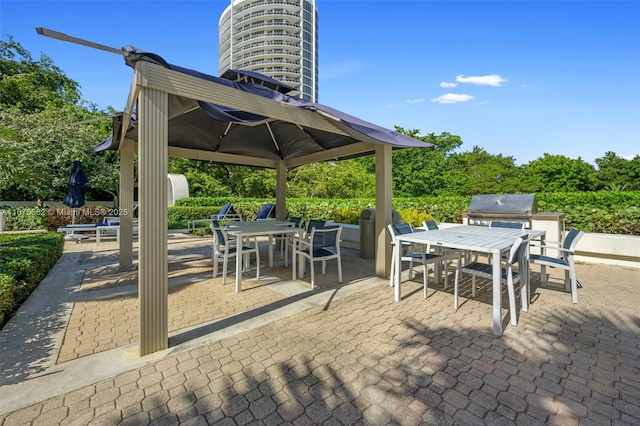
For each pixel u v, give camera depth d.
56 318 3.21
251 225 5.78
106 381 2.11
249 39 68.88
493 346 2.65
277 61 67.19
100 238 9.56
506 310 3.53
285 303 3.72
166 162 2.59
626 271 5.23
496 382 2.12
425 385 2.10
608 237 5.62
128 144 5.38
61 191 12.45
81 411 1.81
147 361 2.38
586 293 4.07
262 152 7.53
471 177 22.00
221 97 2.92
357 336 2.84
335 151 6.42
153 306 2.51
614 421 1.75
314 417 1.79
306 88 68.88
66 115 12.02
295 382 2.13
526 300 3.42
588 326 3.04
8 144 7.83
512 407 1.87
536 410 1.84
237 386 2.08
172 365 2.33
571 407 1.87
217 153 7.23
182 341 2.72
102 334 2.84
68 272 5.20
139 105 2.44
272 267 5.74
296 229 4.96
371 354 2.51
